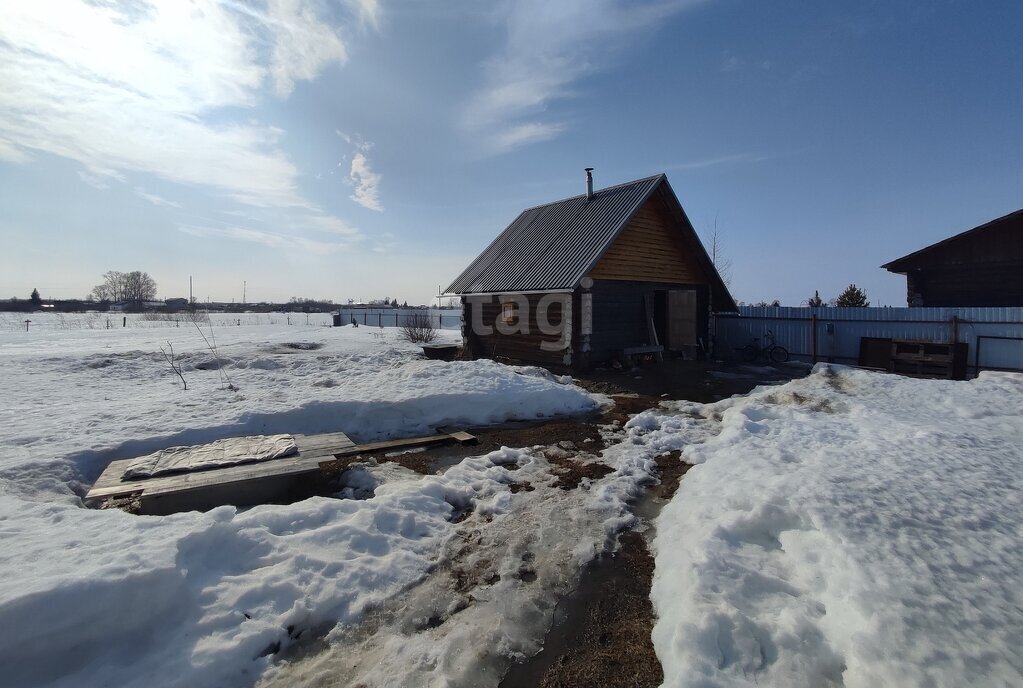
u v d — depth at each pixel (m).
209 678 2.47
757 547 3.51
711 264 14.78
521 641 2.86
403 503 4.42
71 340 20.17
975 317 11.53
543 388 8.54
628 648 2.79
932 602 2.59
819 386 9.08
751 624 2.67
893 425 6.35
